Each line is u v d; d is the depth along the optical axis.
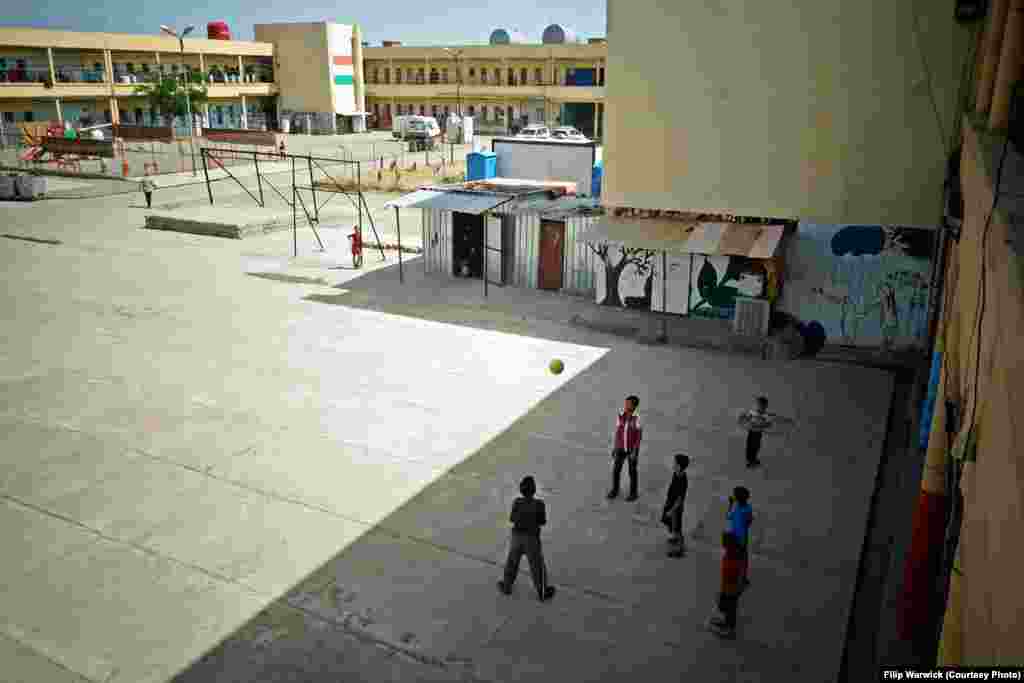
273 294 22.16
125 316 19.88
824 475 11.66
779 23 16.47
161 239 29.94
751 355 17.22
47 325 19.05
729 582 7.98
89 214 35.22
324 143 67.56
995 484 3.44
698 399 14.62
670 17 17.45
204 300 21.48
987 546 3.56
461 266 23.89
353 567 9.37
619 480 11.41
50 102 60.44
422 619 8.43
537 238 22.06
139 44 63.47
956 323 7.25
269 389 15.00
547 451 12.44
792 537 10.02
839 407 14.26
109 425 13.31
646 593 8.88
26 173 45.69
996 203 4.67
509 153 29.67
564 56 74.56
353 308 20.73
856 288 17.23
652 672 7.66
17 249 27.97
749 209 17.94
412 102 83.62
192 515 10.51
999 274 3.88
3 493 11.04
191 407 14.12
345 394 14.77
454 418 13.70
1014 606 2.65
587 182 28.58
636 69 18.14
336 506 10.75
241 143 51.78
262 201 35.94
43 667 7.71
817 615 8.52
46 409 13.97
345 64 78.25
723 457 12.24
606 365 16.47
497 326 19.19
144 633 8.20
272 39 76.81
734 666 7.74
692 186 18.41
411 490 11.20
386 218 34.44
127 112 66.06
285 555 9.60
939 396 7.82
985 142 7.56
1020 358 2.95
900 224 16.61
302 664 7.77
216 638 8.13
